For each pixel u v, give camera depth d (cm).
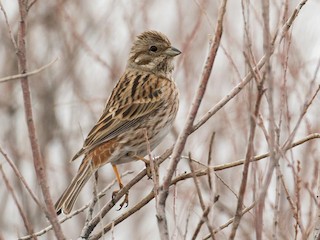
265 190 836
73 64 1653
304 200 1208
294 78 1327
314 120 1383
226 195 1380
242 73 1477
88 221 1041
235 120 1438
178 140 862
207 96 1514
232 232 847
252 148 831
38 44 1661
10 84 1677
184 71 1503
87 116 1634
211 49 858
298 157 1312
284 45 1150
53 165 1584
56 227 882
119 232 1606
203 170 998
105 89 1619
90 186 1580
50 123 1644
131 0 1616
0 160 1575
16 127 1656
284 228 1143
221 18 857
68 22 1631
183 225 1252
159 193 882
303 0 918
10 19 1684
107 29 1641
